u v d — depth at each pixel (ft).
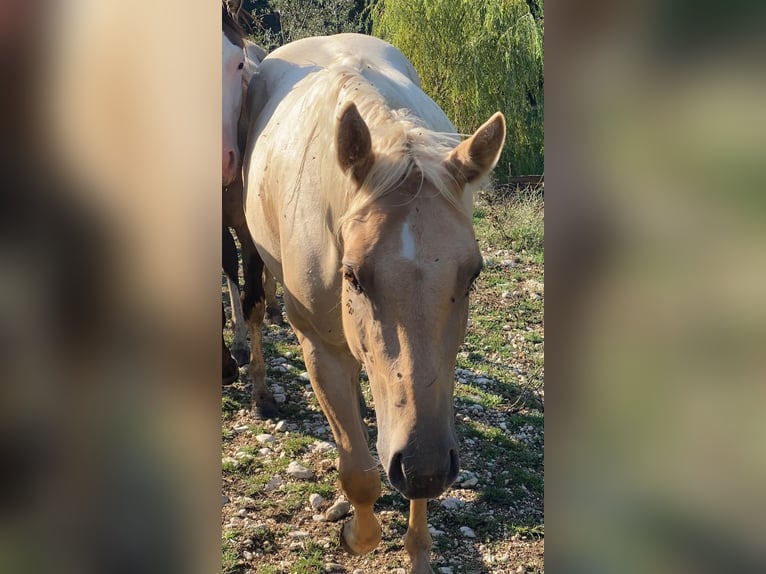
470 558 8.86
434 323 5.62
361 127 6.13
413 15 28.76
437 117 9.84
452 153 6.31
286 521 9.49
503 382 13.46
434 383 5.58
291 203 8.10
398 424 5.58
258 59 14.12
